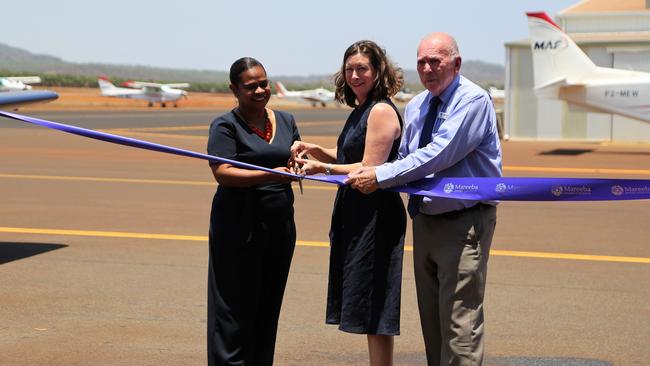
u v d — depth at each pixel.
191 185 14.07
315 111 75.88
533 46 24.81
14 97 8.17
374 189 3.82
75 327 5.52
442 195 3.77
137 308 6.03
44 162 18.05
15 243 8.65
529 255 8.16
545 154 21.59
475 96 3.74
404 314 5.94
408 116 4.04
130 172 16.12
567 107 27.52
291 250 4.27
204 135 29.19
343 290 4.11
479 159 3.85
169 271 7.31
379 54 4.07
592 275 7.25
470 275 3.83
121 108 72.88
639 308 6.12
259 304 4.27
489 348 5.13
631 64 26.69
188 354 4.97
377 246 4.05
